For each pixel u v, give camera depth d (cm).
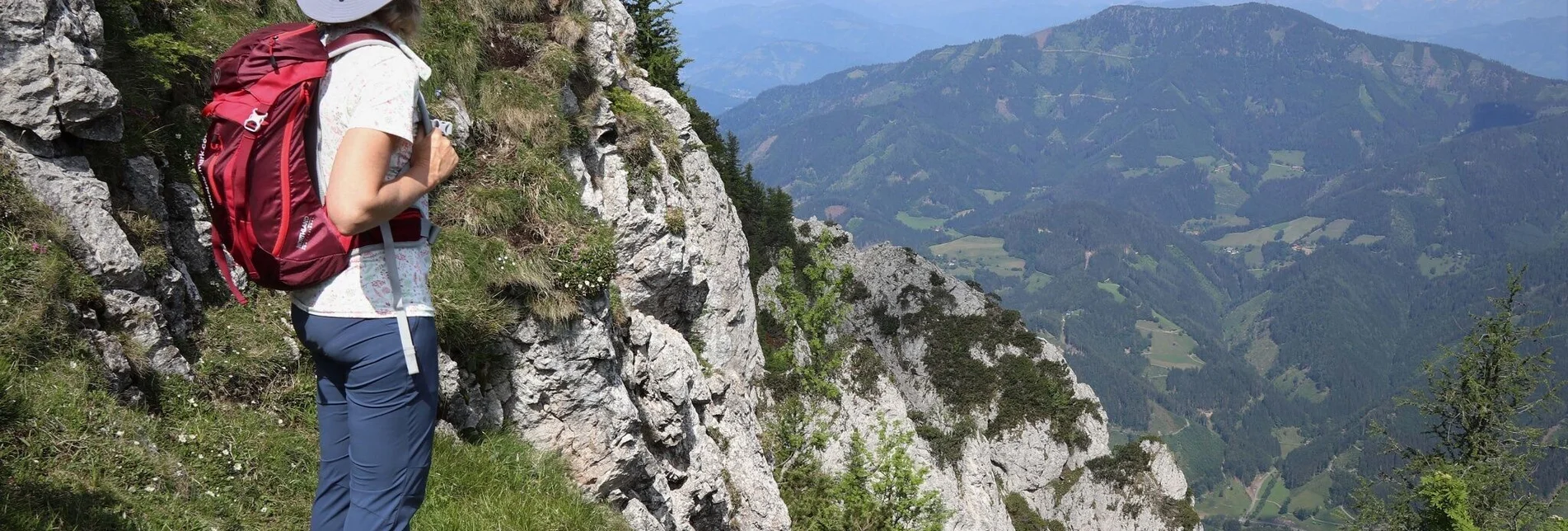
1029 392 7925
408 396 418
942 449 5628
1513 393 4578
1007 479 7738
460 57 1450
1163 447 8044
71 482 654
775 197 8038
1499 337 4606
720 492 1695
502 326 1161
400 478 425
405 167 399
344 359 404
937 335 8306
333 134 380
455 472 992
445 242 1177
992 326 8400
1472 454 4650
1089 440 7919
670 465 1524
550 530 991
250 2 1330
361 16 391
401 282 410
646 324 1591
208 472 802
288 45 378
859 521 3297
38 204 798
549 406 1205
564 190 1388
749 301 3256
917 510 3456
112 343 810
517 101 1475
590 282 1259
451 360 1109
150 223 930
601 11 1923
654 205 1952
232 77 383
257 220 373
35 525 578
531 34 1623
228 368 923
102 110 865
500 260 1199
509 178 1347
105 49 990
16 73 802
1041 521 7306
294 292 408
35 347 731
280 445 894
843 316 5500
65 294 781
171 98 1100
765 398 3897
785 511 2180
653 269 1762
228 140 373
